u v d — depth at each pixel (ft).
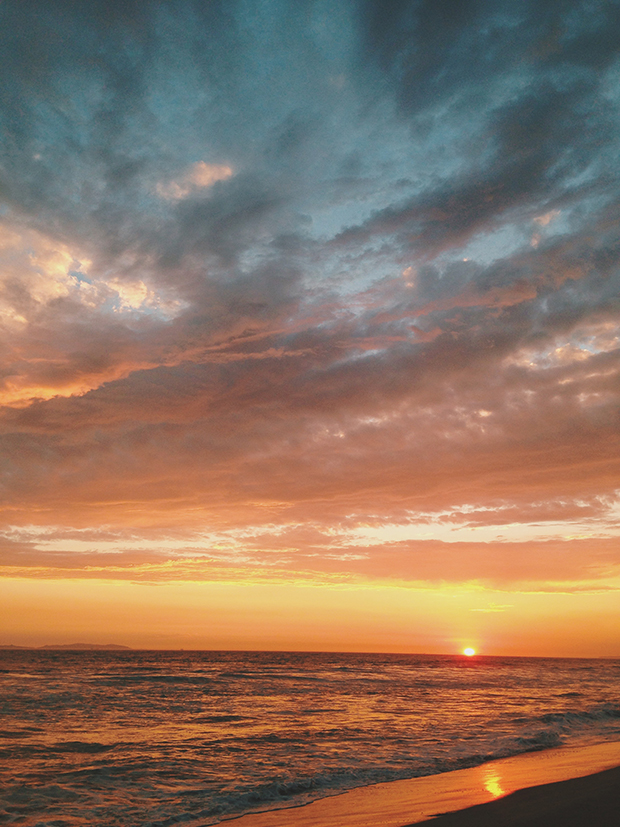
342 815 30.45
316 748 51.96
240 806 32.83
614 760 46.39
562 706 93.76
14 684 109.91
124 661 254.88
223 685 121.90
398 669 224.94
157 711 76.95
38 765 42.73
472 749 52.08
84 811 31.50
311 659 360.07
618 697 115.34
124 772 41.16
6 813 30.89
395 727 65.92
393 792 36.06
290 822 29.14
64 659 268.82
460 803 32.40
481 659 483.51
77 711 74.23
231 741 54.90
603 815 29.07
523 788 35.81
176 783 38.24
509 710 86.79
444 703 96.48
